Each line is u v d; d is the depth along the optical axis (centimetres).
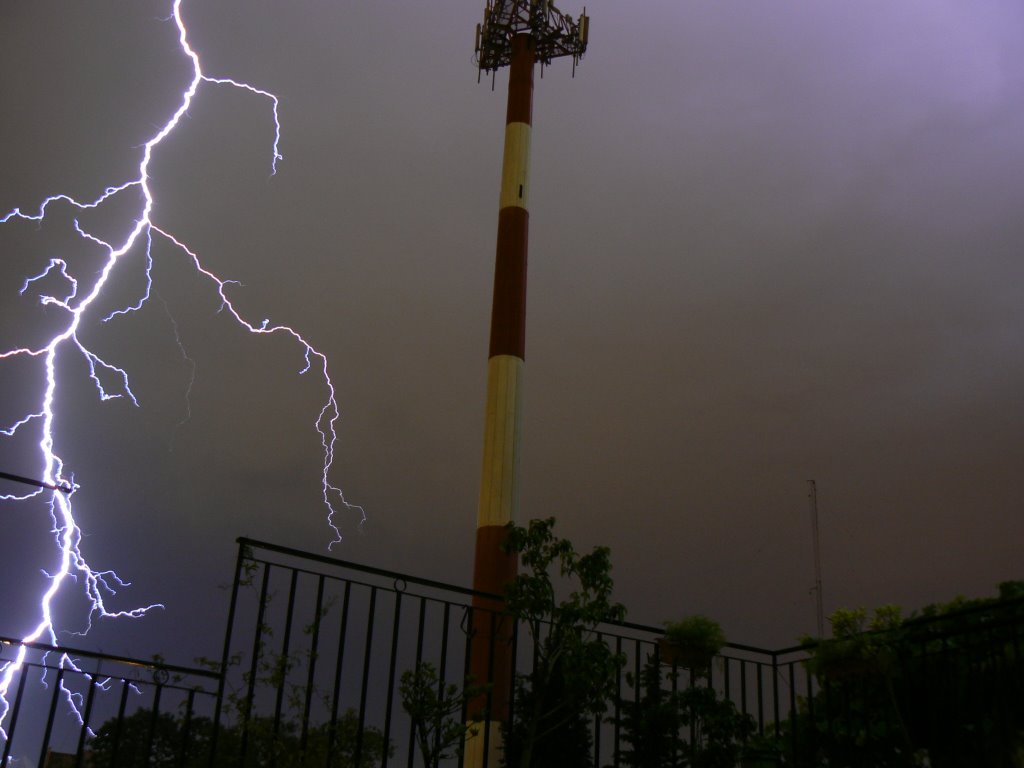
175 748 1220
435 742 773
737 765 903
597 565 860
